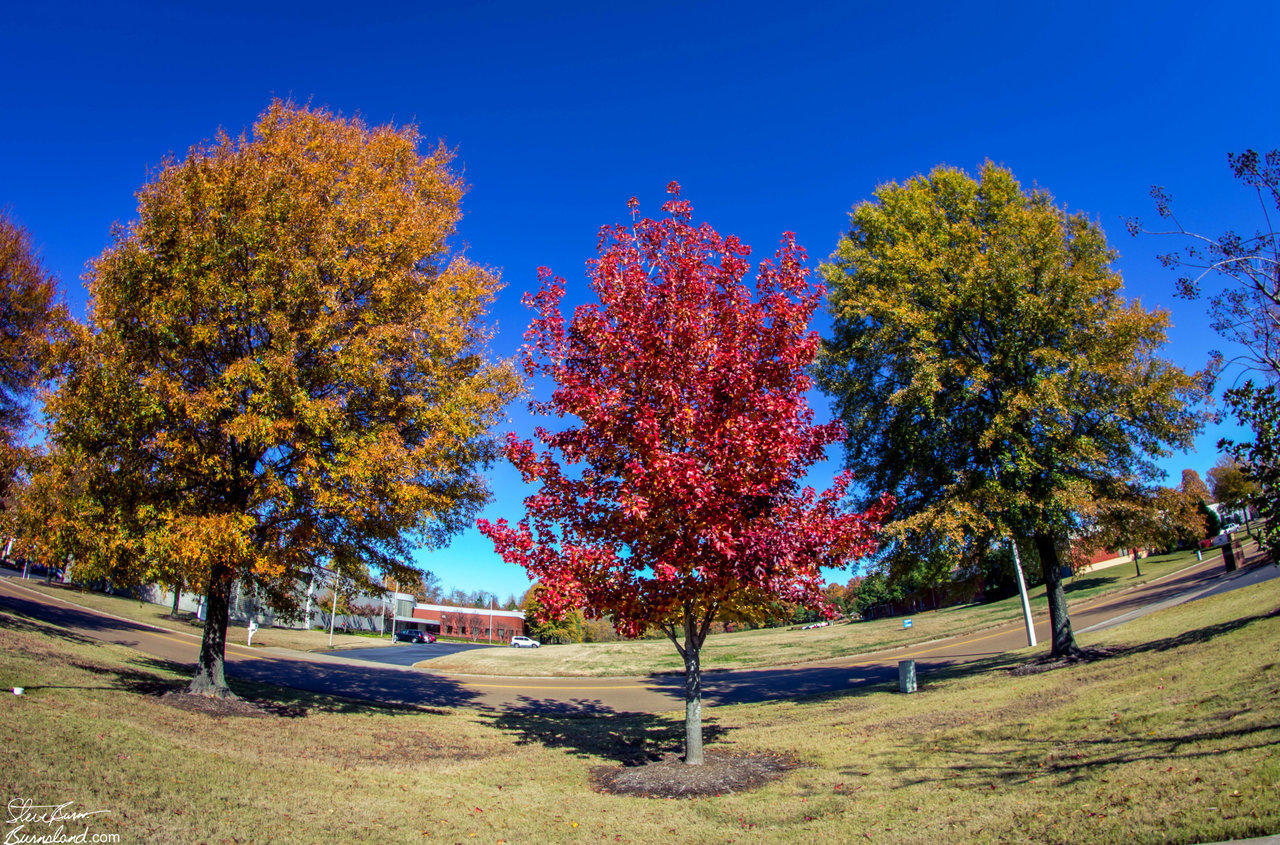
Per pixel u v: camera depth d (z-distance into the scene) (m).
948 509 16.55
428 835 6.82
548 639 81.06
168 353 11.68
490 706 19.30
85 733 8.30
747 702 19.72
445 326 13.02
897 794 7.63
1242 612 16.36
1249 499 6.92
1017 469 16.23
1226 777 5.82
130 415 11.06
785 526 10.03
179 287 11.49
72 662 14.08
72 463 11.27
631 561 10.07
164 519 11.25
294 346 11.95
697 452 9.91
